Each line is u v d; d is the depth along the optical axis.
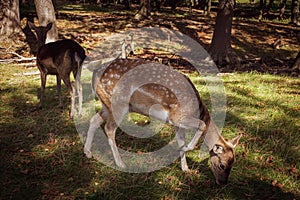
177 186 4.13
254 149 5.02
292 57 14.48
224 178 3.97
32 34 13.56
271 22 23.03
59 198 3.85
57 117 5.95
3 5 12.90
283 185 4.18
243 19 23.92
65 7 24.34
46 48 6.07
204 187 4.12
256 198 3.94
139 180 4.21
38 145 4.99
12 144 4.99
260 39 17.44
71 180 4.18
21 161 4.54
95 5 27.02
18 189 3.98
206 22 20.05
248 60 12.78
